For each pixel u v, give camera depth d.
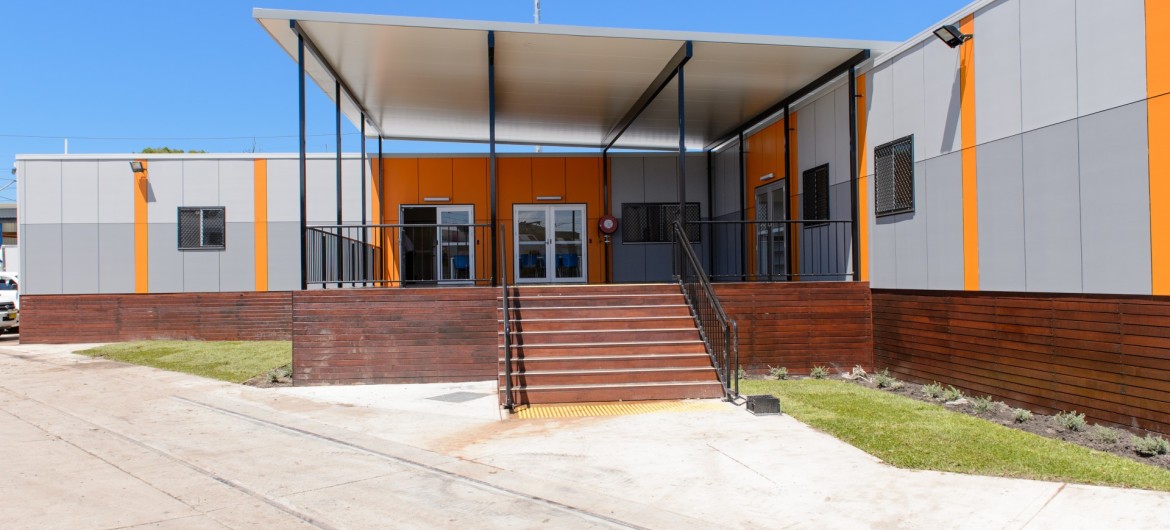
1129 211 6.63
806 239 12.46
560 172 16.47
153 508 4.83
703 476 5.43
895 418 7.38
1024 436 6.59
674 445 6.35
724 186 16.30
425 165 16.19
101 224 16.23
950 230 8.98
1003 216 8.12
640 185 16.66
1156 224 6.37
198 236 16.27
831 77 11.40
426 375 10.02
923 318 9.53
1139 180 6.53
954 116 8.88
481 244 16.16
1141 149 6.51
